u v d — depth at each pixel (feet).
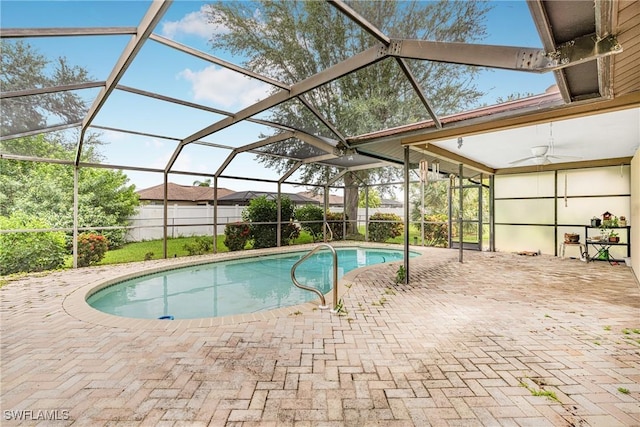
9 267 22.75
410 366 9.16
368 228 46.60
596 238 28.35
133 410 7.09
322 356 9.79
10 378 8.46
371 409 7.18
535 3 6.71
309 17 23.99
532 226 34.63
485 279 21.15
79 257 26.25
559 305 15.14
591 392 7.85
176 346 10.51
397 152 24.81
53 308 14.67
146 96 16.56
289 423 6.70
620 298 16.37
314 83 14.67
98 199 42.93
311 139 24.27
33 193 39.01
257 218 38.14
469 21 11.80
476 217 63.52
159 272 25.44
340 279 21.48
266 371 8.85
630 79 10.19
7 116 17.71
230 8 19.58
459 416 6.93
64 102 17.39
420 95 14.03
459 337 11.29
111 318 13.28
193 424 6.64
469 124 15.99
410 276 22.16
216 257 30.60
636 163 21.89
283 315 13.70
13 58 12.82
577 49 8.04
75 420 6.74
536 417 6.90
